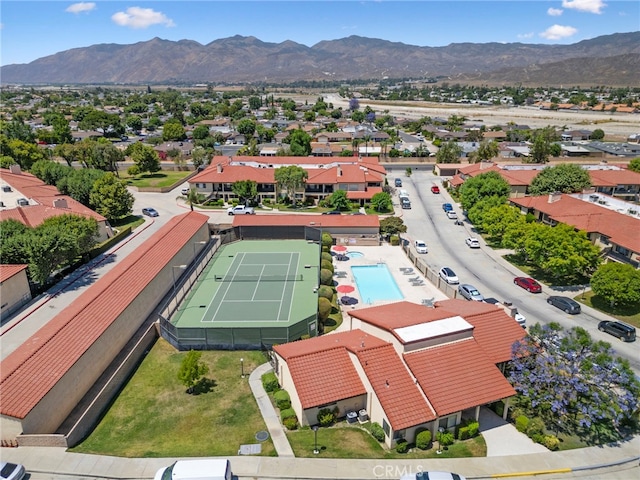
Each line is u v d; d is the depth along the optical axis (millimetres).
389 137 176500
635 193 89688
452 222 84188
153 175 125000
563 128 189250
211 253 68750
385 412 30375
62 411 34656
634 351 43281
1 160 110500
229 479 27297
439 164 124062
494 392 32281
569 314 50594
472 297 52656
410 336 34031
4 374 33062
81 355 37250
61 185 90312
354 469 28891
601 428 33062
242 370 40688
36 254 54312
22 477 28188
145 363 42312
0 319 49844
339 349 35688
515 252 68875
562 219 65688
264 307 53062
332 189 96000
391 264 66000
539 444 31469
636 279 48062
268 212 90312
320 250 67562
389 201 89312
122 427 33719
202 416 34656
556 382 32094
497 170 96312
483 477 28500
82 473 28766
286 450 30625
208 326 48750
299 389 32812
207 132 181875
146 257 55812
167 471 27578
